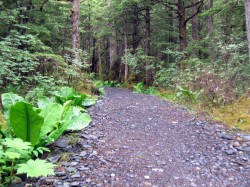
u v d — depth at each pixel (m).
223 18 14.07
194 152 4.69
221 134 5.60
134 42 21.52
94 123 6.34
